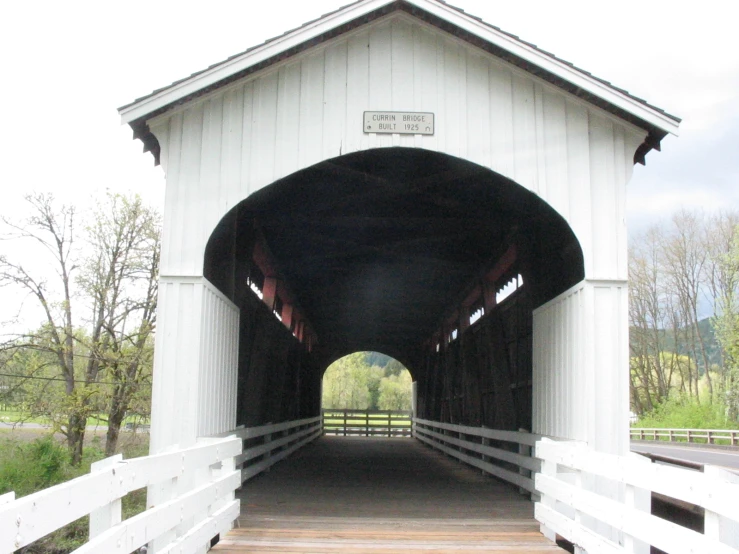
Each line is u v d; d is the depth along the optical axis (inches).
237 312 312.7
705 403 1259.2
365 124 258.8
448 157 286.4
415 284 581.0
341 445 778.8
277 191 308.7
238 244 331.3
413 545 209.9
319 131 257.9
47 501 89.4
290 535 220.8
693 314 1405.0
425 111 260.7
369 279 566.6
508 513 272.5
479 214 362.0
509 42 251.4
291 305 567.2
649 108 251.3
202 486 183.2
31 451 634.2
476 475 431.2
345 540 215.5
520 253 340.8
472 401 505.4
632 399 1501.0
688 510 219.0
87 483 103.7
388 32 264.7
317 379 906.1
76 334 733.3
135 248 747.4
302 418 700.0
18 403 697.6
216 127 256.2
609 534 223.9
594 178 260.8
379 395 2321.6
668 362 1486.2
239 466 321.1
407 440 955.3
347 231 408.2
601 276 254.5
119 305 738.2
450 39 263.9
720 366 1331.2
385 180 317.1
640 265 1470.2
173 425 238.2
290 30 248.4
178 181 252.8
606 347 251.1
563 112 263.1
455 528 237.9
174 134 255.4
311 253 455.2
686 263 1416.1
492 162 259.3
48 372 727.7
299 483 366.0
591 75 249.9
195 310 245.3
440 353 726.5
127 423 722.2
